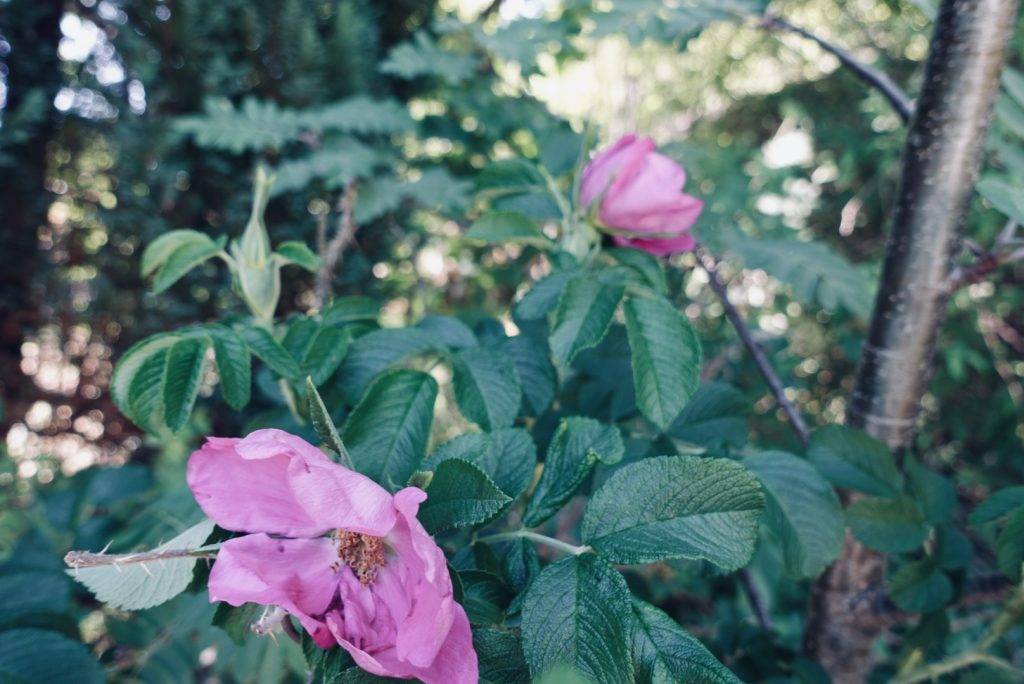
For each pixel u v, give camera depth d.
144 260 0.27
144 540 0.31
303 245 0.28
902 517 0.28
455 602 0.17
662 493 0.18
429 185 0.54
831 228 1.03
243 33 0.63
